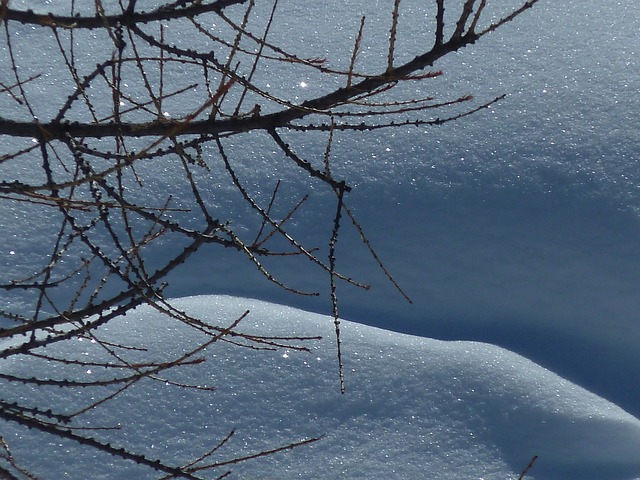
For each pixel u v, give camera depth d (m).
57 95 10.80
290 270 9.03
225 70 3.28
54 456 6.91
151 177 9.59
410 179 9.70
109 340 7.98
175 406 7.43
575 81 11.05
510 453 7.37
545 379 8.06
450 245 9.23
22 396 7.32
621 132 10.21
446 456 7.29
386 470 7.10
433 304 8.91
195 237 3.45
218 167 9.77
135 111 10.52
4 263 8.64
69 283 8.56
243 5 12.58
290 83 11.10
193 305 8.54
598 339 8.60
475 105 10.71
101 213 3.30
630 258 8.98
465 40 3.29
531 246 9.17
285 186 9.66
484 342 8.56
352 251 9.16
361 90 3.43
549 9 12.59
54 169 9.55
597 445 7.48
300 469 7.05
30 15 3.29
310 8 12.59
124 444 7.10
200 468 3.62
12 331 3.72
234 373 7.75
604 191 9.53
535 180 9.69
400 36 12.08
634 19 12.37
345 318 8.71
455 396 7.79
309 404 7.59
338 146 10.04
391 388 7.79
